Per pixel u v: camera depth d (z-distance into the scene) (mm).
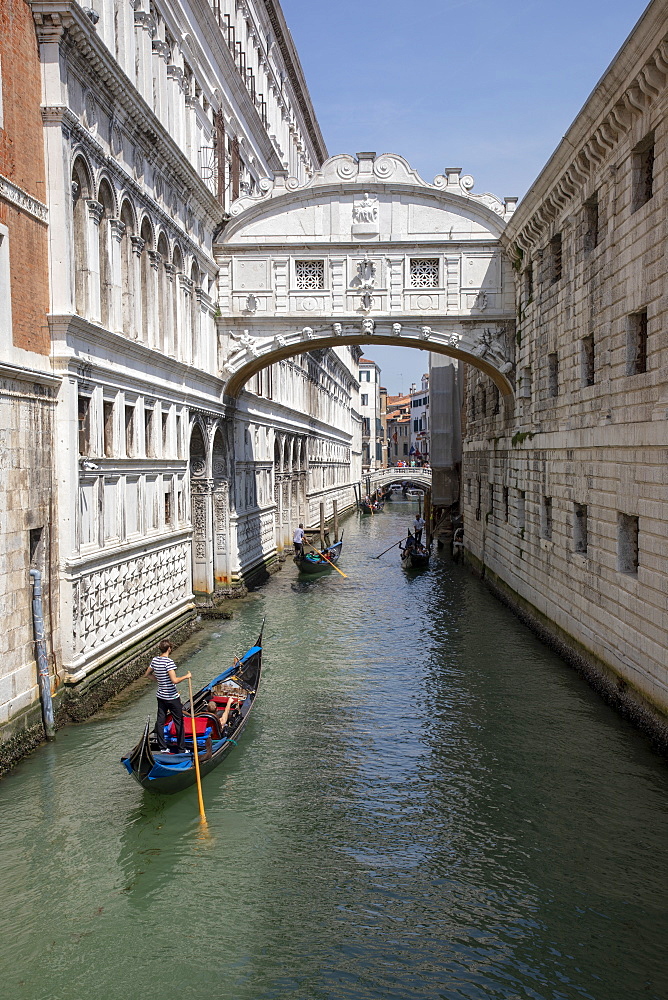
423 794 11445
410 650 18859
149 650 16656
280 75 35312
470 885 9281
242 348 23016
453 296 22672
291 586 27672
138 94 15023
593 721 13906
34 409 11898
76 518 12922
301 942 8328
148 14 16750
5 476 11055
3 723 11172
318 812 10977
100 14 14328
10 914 8727
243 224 22859
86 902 8953
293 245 22625
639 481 13109
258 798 11367
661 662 12297
